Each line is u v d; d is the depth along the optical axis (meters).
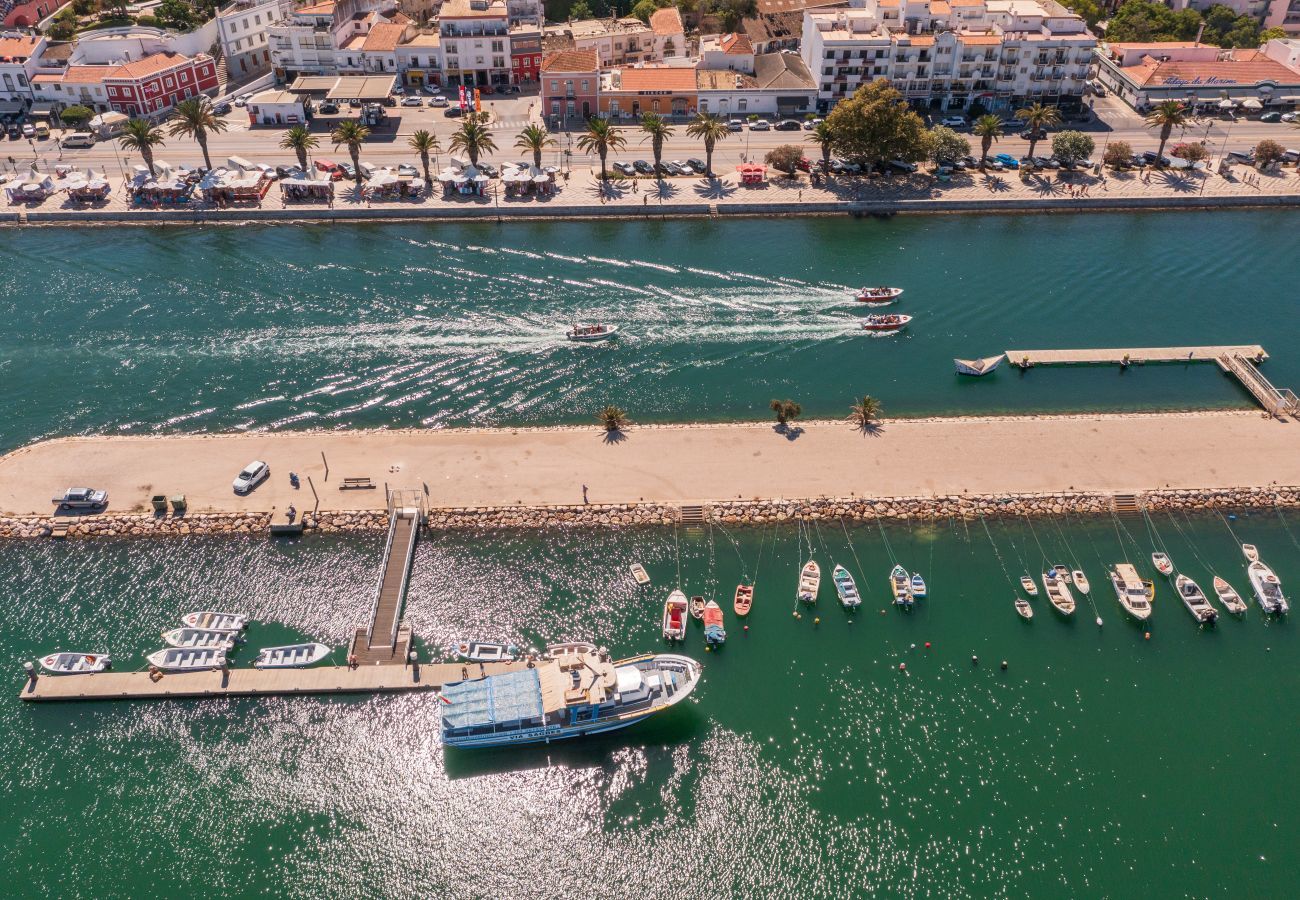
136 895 73.69
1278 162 188.00
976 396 124.75
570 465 111.50
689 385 126.50
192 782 81.00
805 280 151.62
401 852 76.94
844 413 121.44
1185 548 102.31
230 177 173.50
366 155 190.38
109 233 164.88
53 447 113.12
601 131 174.50
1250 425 118.69
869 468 111.38
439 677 87.75
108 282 149.50
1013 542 102.94
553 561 100.44
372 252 159.75
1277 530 104.31
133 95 199.25
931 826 78.50
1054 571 98.00
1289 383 127.81
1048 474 110.69
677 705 87.25
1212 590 97.69
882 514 105.44
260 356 131.75
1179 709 86.88
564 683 83.38
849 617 94.81
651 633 93.31
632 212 173.25
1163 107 182.88
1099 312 143.62
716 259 158.00
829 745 84.25
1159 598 97.12
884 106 173.38
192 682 87.06
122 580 97.50
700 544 102.44
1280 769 82.06
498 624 94.00
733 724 85.75
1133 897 73.88
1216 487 108.81
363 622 93.75
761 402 123.38
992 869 75.69
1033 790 80.81
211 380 126.50
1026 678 89.50
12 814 78.50
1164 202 177.25
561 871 75.94
